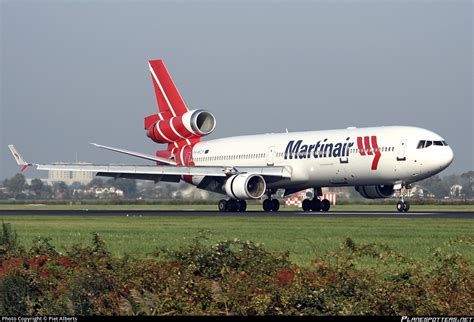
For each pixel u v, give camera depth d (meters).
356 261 88.75
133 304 66.69
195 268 71.94
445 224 153.00
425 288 66.56
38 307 70.12
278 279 69.56
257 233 133.12
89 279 69.38
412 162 196.50
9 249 84.31
